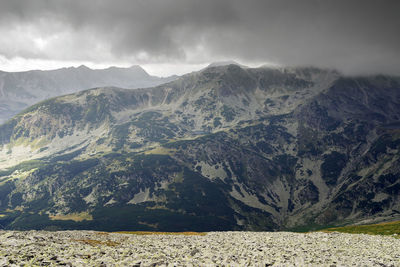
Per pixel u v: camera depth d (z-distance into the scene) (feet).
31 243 92.22
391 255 113.60
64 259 75.61
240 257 94.53
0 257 70.85
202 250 106.83
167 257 88.48
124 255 89.56
